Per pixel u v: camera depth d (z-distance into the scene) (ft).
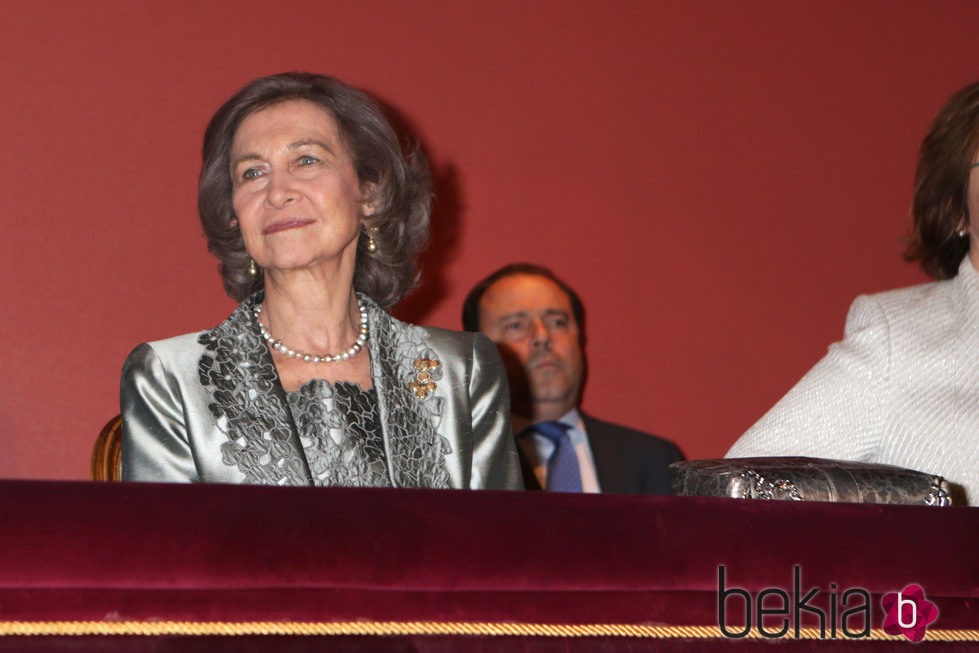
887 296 17.87
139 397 15.92
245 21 34.30
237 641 9.51
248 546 9.43
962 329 16.88
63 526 9.18
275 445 15.70
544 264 35.99
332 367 17.07
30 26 32.76
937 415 16.40
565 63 36.73
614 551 10.20
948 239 18.40
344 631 9.69
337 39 35.01
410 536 9.79
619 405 35.96
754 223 37.37
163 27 33.68
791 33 38.11
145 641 9.35
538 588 9.98
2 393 31.71
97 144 32.94
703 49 37.58
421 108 35.55
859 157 38.09
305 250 16.42
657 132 37.11
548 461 31.35
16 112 32.45
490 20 36.32
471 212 35.63
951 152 17.94
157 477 15.56
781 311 37.24
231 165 17.46
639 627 10.32
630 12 37.24
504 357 32.07
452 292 35.19
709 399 36.55
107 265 32.68
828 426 16.66
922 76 38.73
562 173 36.40
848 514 10.98
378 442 16.55
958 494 15.96
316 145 17.01
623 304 36.35
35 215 32.35
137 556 9.23
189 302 33.17
